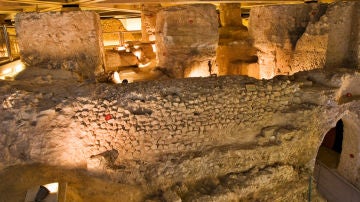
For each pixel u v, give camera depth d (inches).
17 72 245.9
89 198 183.2
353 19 248.1
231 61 379.2
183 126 200.7
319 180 293.9
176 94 205.0
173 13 277.7
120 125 197.9
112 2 338.3
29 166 201.5
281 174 215.8
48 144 203.2
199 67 294.8
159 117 197.6
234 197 199.0
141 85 211.3
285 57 318.7
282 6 315.9
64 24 251.9
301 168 230.5
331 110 228.4
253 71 358.3
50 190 161.9
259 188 209.3
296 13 302.2
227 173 209.8
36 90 216.7
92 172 198.2
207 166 204.2
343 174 276.7
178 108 198.5
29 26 250.8
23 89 216.8
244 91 213.0
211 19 290.2
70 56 259.0
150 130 197.2
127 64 365.4
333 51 261.1
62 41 255.3
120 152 200.2
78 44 257.3
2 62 266.2
